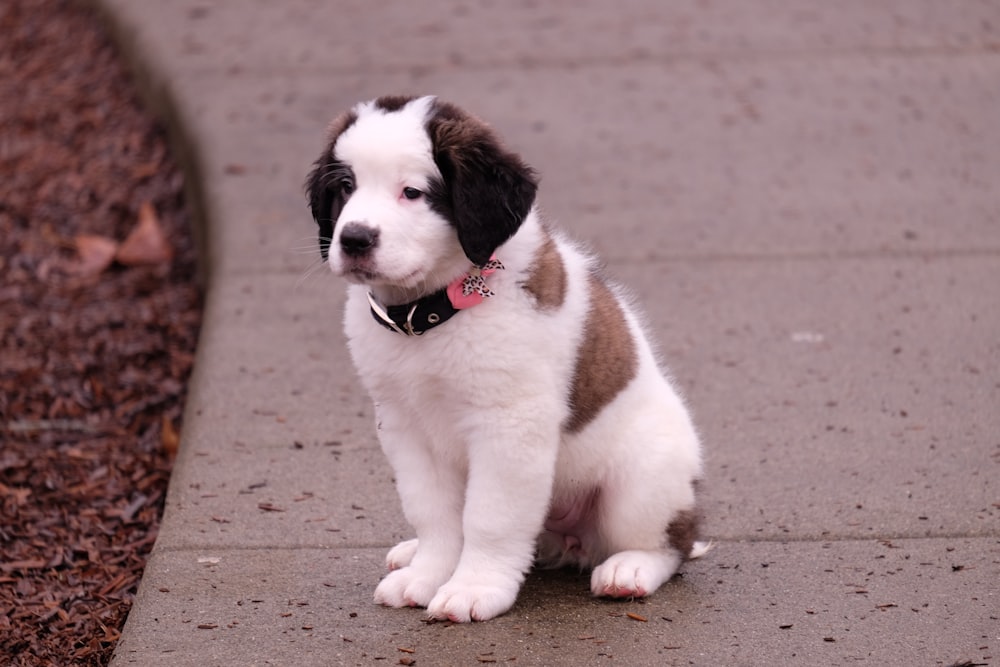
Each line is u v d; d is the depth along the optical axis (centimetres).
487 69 1602
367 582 683
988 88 1512
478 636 618
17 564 773
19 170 1472
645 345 693
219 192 1295
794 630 625
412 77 1577
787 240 1185
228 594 669
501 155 602
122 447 945
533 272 621
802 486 792
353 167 599
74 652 682
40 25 1909
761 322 1039
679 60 1622
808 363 970
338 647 611
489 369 607
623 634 620
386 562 697
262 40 1712
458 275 612
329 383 952
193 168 1362
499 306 609
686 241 1187
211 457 836
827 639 616
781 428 872
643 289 1098
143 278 1256
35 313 1172
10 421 984
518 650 605
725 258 1154
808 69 1581
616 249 1171
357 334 642
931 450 834
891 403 904
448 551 661
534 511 632
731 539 731
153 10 1819
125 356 1094
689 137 1416
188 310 1188
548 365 619
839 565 695
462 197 591
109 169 1484
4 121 1595
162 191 1439
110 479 893
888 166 1334
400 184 593
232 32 1741
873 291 1085
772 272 1126
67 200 1408
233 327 1048
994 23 1703
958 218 1217
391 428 655
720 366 968
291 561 707
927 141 1389
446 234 600
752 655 601
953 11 1755
